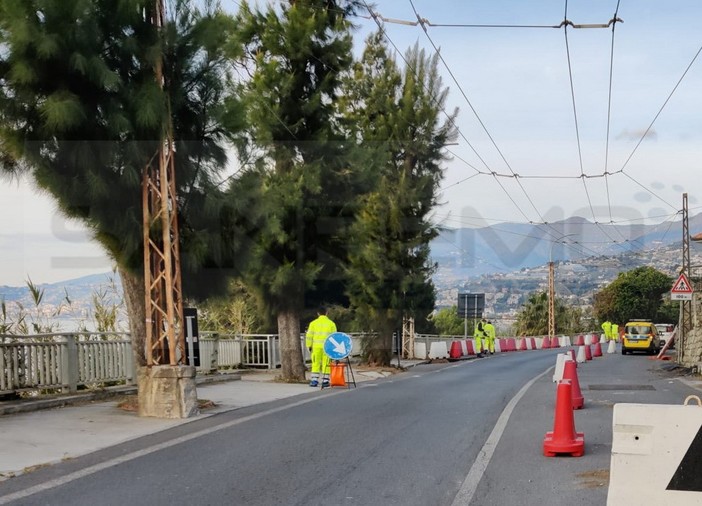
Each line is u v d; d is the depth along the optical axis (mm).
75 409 13109
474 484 7777
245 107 14086
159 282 12719
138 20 12258
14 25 11039
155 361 12594
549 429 11375
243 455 9133
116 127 11656
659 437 6062
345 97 30438
